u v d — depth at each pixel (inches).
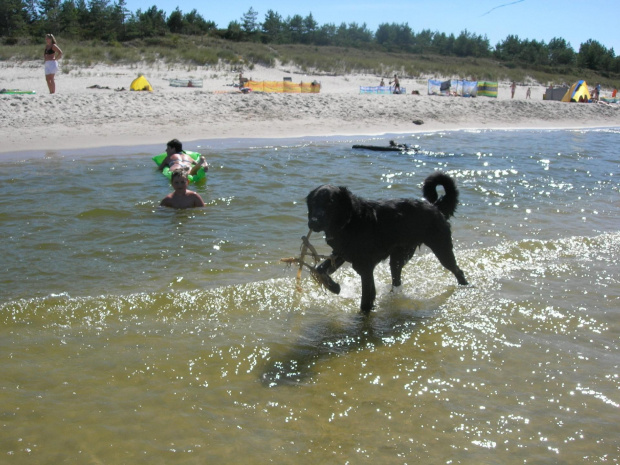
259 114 836.0
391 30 3956.7
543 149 698.2
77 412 150.0
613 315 219.9
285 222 330.3
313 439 142.6
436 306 229.0
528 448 140.6
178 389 162.9
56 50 792.3
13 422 144.6
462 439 143.7
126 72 1373.0
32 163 479.8
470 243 302.8
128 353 181.6
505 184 459.2
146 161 507.8
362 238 213.3
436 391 166.1
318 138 726.5
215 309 217.0
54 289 227.8
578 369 179.9
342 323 212.4
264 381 169.5
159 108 780.6
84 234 298.2
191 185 414.6
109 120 704.4
